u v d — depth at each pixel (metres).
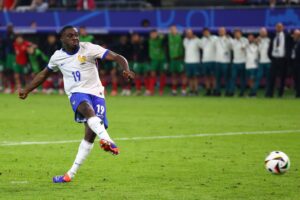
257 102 74.75
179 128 52.28
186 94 86.25
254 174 33.59
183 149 41.81
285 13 83.94
